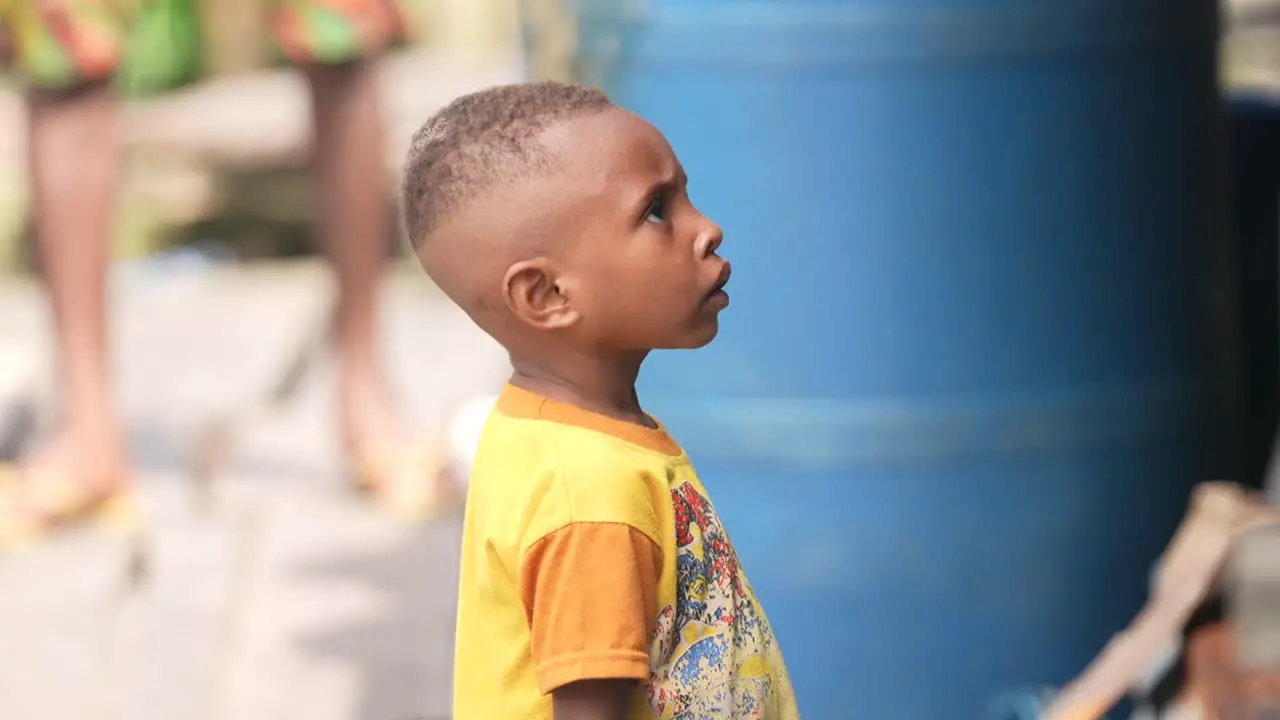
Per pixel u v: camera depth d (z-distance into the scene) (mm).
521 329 4797
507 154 4660
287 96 25375
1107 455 9602
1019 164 9188
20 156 24594
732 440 9445
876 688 9648
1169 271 9609
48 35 13000
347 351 14578
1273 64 15883
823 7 8945
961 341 9289
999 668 9648
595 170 4637
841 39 8945
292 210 24297
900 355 9281
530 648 4785
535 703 4793
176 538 13805
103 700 11195
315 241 24344
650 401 9625
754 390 9383
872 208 9133
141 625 12227
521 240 4660
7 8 13125
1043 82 9156
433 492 14359
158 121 24547
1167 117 9484
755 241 9219
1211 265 9898
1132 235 9469
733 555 4977
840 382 9305
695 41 9117
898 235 9156
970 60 9031
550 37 9758
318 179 14344
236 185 24344
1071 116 9227
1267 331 11180
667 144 4777
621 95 9391
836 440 9320
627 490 4637
